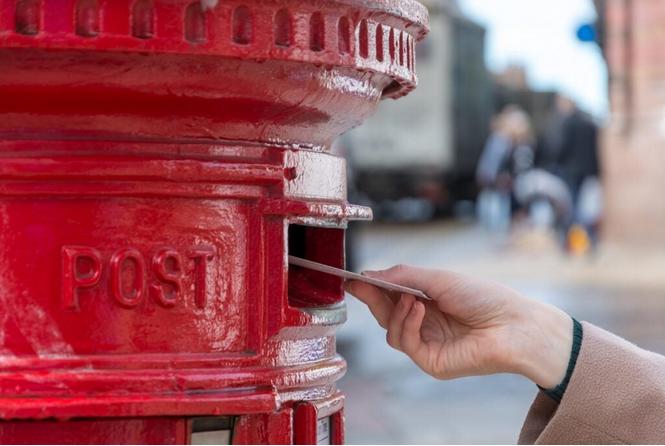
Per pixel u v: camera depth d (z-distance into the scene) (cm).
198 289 152
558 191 1992
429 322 197
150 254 150
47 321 147
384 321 195
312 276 191
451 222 3048
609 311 1234
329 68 158
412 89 183
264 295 156
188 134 154
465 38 2838
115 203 149
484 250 2159
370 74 166
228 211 154
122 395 147
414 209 3103
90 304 148
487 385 827
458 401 767
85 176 146
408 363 914
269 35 148
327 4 152
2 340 147
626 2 1728
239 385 153
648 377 181
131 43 141
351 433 661
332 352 178
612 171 2122
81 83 146
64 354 147
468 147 2898
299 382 161
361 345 1004
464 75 2836
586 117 1991
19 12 141
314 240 191
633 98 1934
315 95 159
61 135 151
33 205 147
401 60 172
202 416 154
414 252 2100
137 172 147
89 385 146
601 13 1198
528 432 191
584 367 183
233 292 154
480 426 683
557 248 2158
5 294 147
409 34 176
